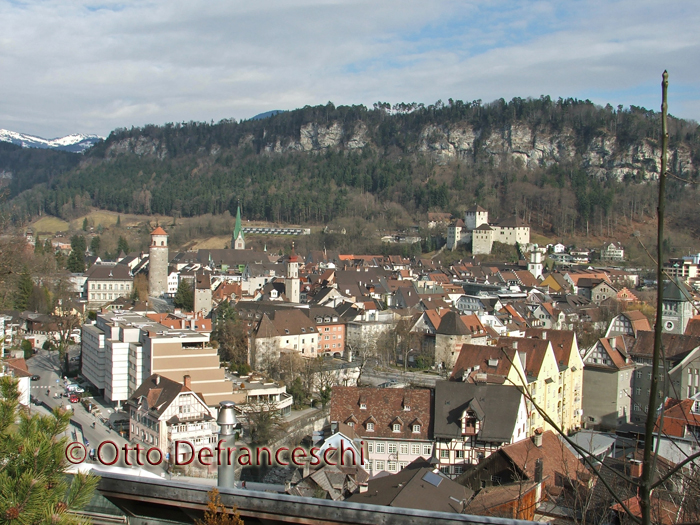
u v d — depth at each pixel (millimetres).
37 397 130250
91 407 121000
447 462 83688
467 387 86938
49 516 15391
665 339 113688
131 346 120812
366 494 63688
